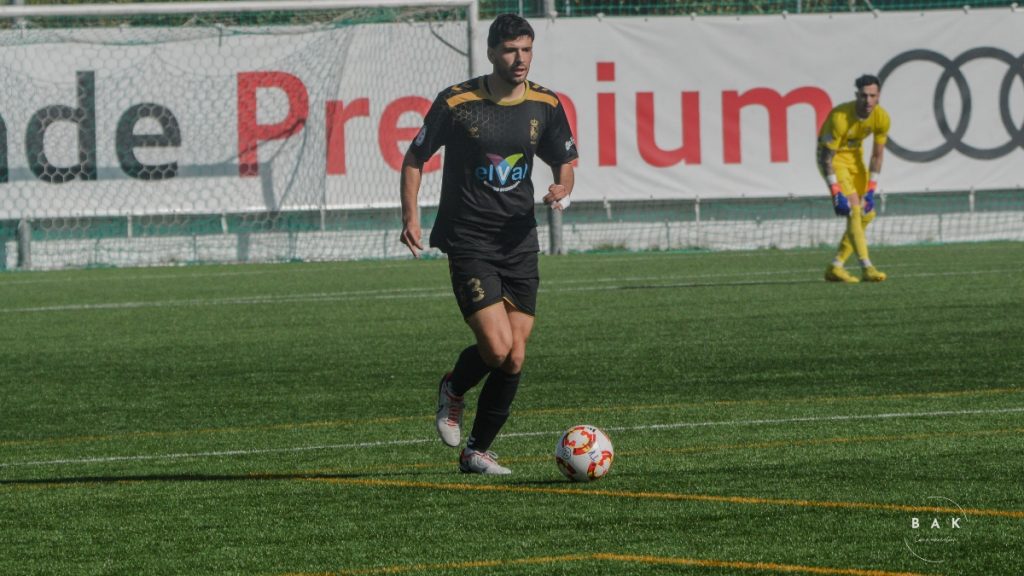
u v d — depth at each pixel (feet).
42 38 212.02
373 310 139.74
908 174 229.66
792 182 226.38
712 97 223.71
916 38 227.61
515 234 60.85
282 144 218.38
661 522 49.39
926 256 200.44
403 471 61.93
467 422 77.25
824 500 52.54
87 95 213.87
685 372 93.25
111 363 104.94
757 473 58.54
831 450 63.82
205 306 147.13
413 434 72.74
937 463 59.88
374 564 44.32
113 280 186.39
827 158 152.66
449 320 129.70
